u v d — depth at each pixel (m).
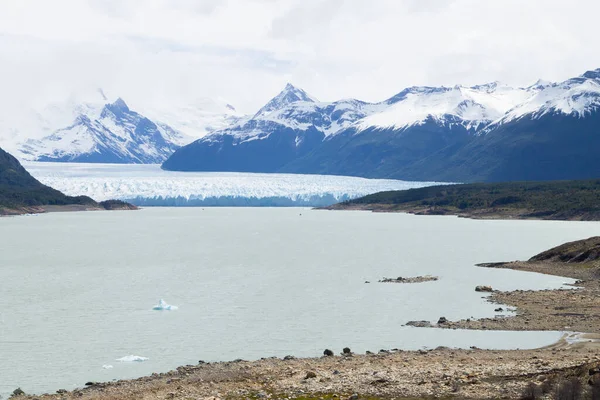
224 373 57.12
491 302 91.56
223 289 109.00
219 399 49.50
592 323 74.94
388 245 189.50
